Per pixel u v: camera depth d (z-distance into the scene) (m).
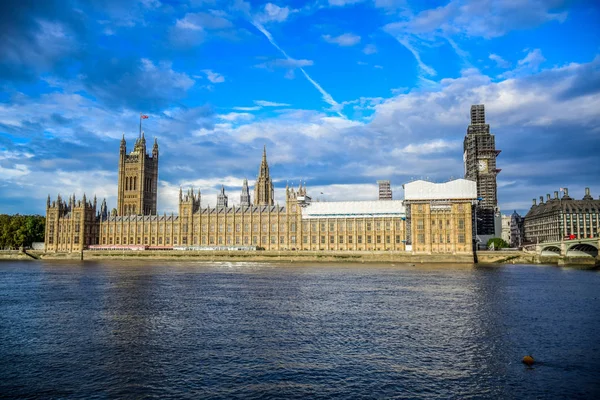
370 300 89.12
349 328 64.81
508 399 40.81
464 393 42.03
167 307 81.31
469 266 191.50
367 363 49.62
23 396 41.06
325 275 144.00
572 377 45.78
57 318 71.69
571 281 125.12
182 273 154.38
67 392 41.94
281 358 51.22
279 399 40.53
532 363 49.75
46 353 53.03
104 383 44.03
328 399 40.59
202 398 40.69
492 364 49.47
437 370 47.62
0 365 48.97
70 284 118.12
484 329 64.38
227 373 46.59
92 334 61.47
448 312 76.56
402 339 59.03
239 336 60.38
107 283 120.25
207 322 68.62
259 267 187.62
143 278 134.75
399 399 40.72
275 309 79.25
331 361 50.28
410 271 161.12
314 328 64.75
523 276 140.88
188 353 52.97
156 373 46.56
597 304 84.75
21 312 76.81
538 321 69.62
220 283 119.50
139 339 58.88
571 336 60.69
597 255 195.25
